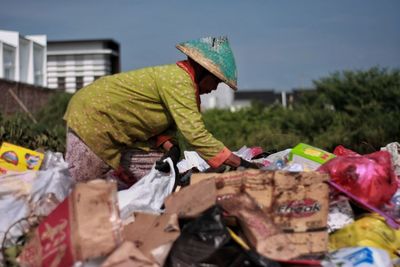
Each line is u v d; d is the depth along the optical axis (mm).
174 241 2877
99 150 3830
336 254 3143
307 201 3072
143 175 4070
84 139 3801
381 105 17469
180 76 3627
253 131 16188
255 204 2973
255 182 3100
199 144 3551
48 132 9906
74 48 20734
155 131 3895
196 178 3330
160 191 3562
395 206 3545
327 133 14484
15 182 3395
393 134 11664
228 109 22188
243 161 3592
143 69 3785
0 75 16016
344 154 4324
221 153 3549
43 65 19188
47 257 2799
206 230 2803
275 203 3059
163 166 3635
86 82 20781
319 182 3092
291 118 16969
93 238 2730
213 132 18875
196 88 3715
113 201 2842
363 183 3338
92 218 2777
